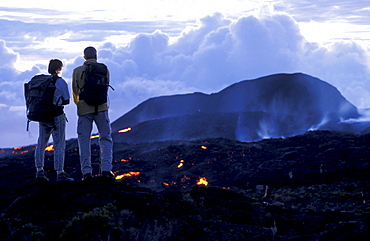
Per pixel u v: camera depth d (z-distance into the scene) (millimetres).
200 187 9320
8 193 7625
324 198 11109
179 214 7082
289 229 7250
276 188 13766
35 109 7641
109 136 7949
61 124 7871
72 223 5805
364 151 17906
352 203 10188
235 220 7375
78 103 7629
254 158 19297
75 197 6914
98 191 7191
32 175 13406
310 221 7734
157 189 13883
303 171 15844
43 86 7613
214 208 7820
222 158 19250
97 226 5859
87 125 7707
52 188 7285
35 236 5547
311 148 20203
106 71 7613
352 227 6793
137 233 5918
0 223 5875
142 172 17500
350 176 14062
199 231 6469
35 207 6598
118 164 18953
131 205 6934
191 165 18438
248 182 15203
